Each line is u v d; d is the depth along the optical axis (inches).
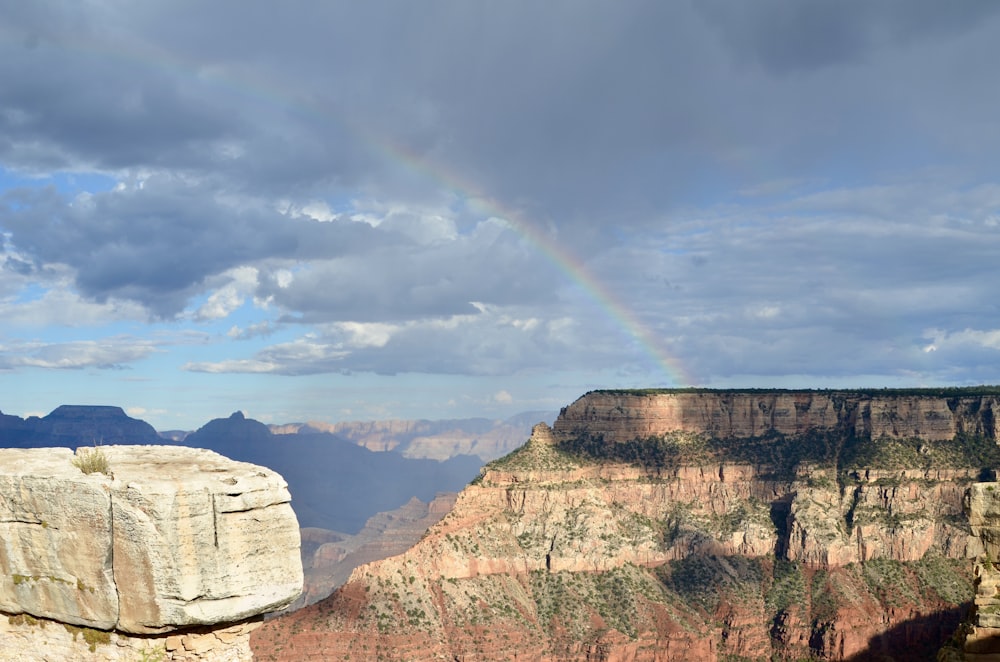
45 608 970.1
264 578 941.2
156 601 902.4
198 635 932.6
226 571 916.6
